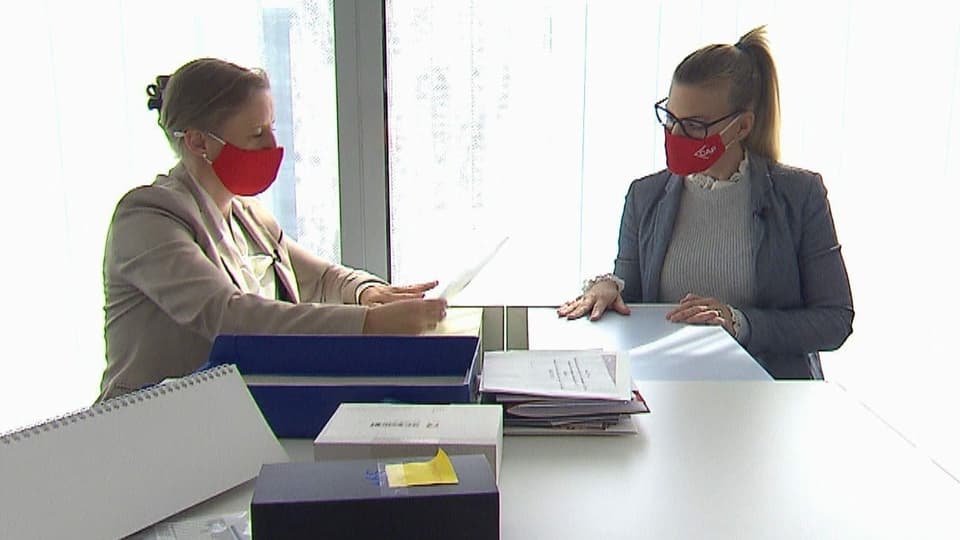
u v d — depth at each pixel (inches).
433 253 95.1
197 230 68.4
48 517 31.9
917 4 87.4
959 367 94.3
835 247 82.7
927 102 89.0
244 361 49.4
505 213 92.9
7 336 96.1
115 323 68.7
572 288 93.0
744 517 35.9
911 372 95.1
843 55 88.3
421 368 49.1
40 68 91.4
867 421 46.9
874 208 91.0
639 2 87.9
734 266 82.7
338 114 94.0
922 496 37.8
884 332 94.1
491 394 46.8
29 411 97.5
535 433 45.0
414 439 37.9
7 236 94.2
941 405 95.3
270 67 92.4
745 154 84.0
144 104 91.9
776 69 83.1
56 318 96.1
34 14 90.5
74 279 95.3
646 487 38.7
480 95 91.0
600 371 50.1
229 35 91.4
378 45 92.3
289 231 96.0
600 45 88.8
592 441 44.3
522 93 90.4
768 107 82.8
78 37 90.9
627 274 87.4
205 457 38.0
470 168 92.7
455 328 63.4
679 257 84.2
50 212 94.0
